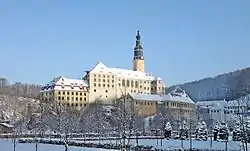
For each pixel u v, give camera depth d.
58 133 178.38
